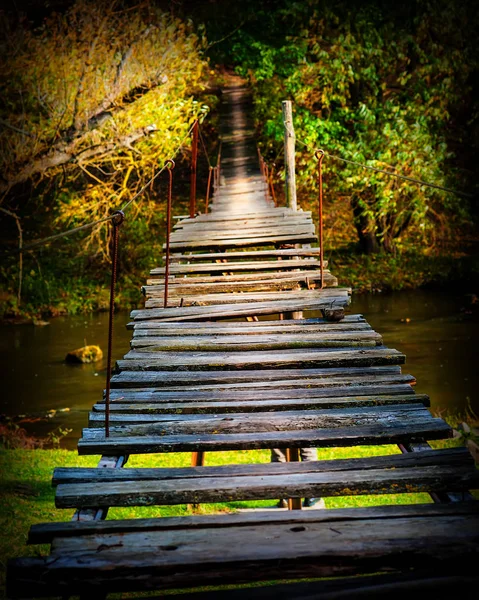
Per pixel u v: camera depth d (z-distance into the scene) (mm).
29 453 11547
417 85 21953
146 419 5113
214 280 8773
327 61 21328
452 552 3586
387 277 23906
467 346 17312
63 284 23531
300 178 22531
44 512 9070
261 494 4188
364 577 3598
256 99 25141
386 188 21859
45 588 3496
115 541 3742
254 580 3557
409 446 4793
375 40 21094
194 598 3496
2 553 7781
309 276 8562
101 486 4234
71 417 13727
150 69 15633
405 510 3990
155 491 4164
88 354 17516
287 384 5648
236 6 24094
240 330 6902
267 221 11859
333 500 9805
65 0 16500
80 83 14469
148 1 16016
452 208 23562
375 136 22203
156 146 16344
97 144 15312
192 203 13914
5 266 23422
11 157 14203
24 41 14414
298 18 21547
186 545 3691
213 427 4969
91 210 18953
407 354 16859
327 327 6957
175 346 6504
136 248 24844
